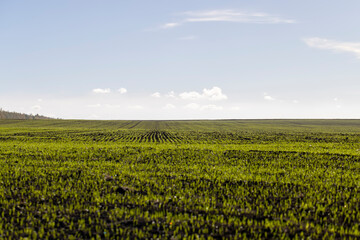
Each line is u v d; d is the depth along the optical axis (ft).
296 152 90.84
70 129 297.33
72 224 33.37
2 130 257.14
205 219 35.91
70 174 56.24
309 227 33.42
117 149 98.89
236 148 104.53
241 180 53.11
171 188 47.98
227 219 35.88
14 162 70.18
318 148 107.04
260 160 78.23
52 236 30.71
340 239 30.89
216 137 191.31
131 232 31.91
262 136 197.36
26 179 51.67
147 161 76.13
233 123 518.78
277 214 37.52
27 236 30.48
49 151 91.30
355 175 59.16
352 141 152.05
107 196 42.88
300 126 419.13
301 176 57.62
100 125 431.43
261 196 44.42
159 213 36.88
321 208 38.91
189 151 93.50
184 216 36.11
